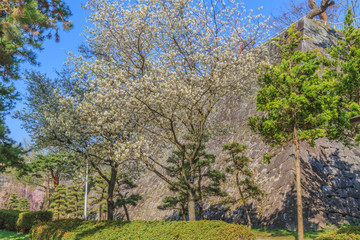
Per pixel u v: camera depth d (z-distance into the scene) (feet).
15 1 34.60
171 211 95.40
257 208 67.82
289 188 63.26
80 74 57.31
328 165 69.15
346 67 51.88
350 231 41.68
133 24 51.80
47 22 36.86
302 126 50.70
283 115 49.75
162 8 53.98
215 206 81.46
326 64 57.06
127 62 56.29
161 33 56.29
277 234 55.88
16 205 166.30
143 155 47.44
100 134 53.57
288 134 51.01
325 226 58.54
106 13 54.39
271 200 65.57
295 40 56.70
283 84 50.19
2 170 58.49
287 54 56.44
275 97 50.70
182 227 45.03
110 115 49.90
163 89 47.11
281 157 70.95
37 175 112.98
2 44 45.62
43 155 114.42
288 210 60.39
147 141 49.49
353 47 53.67
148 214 104.68
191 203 52.49
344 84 50.93
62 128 55.72
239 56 51.78
